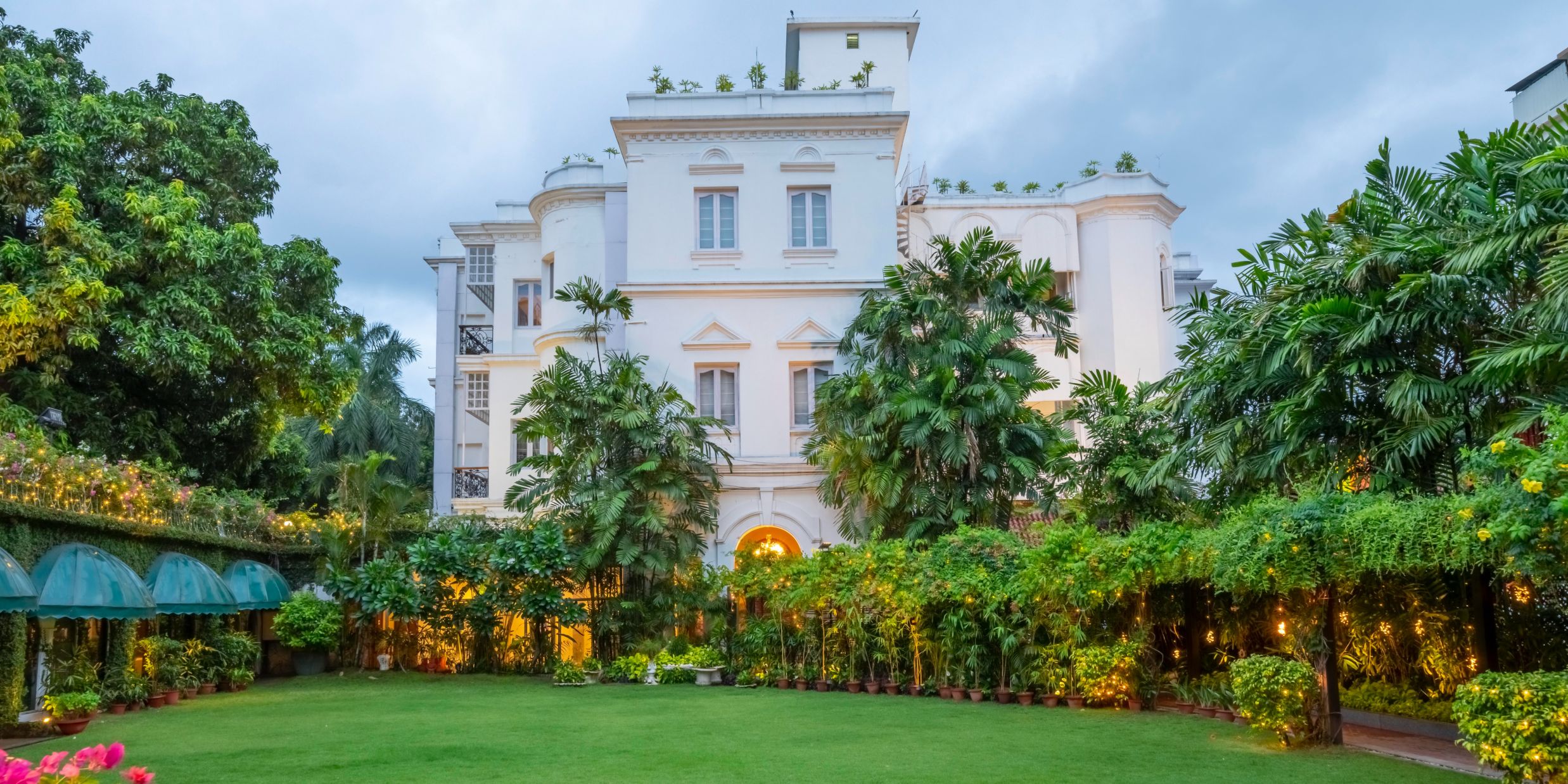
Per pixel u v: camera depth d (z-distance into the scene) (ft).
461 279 101.04
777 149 77.61
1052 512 64.08
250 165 76.33
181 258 64.23
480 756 33.76
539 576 65.41
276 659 69.31
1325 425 38.96
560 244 82.28
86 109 65.41
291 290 75.00
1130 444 52.42
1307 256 43.04
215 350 65.36
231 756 34.17
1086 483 53.98
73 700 40.16
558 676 61.36
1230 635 42.29
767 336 75.66
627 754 33.96
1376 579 33.55
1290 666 32.71
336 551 69.92
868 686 54.19
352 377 75.51
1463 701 24.40
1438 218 37.93
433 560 67.97
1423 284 34.60
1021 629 47.50
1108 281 88.43
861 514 70.85
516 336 92.43
